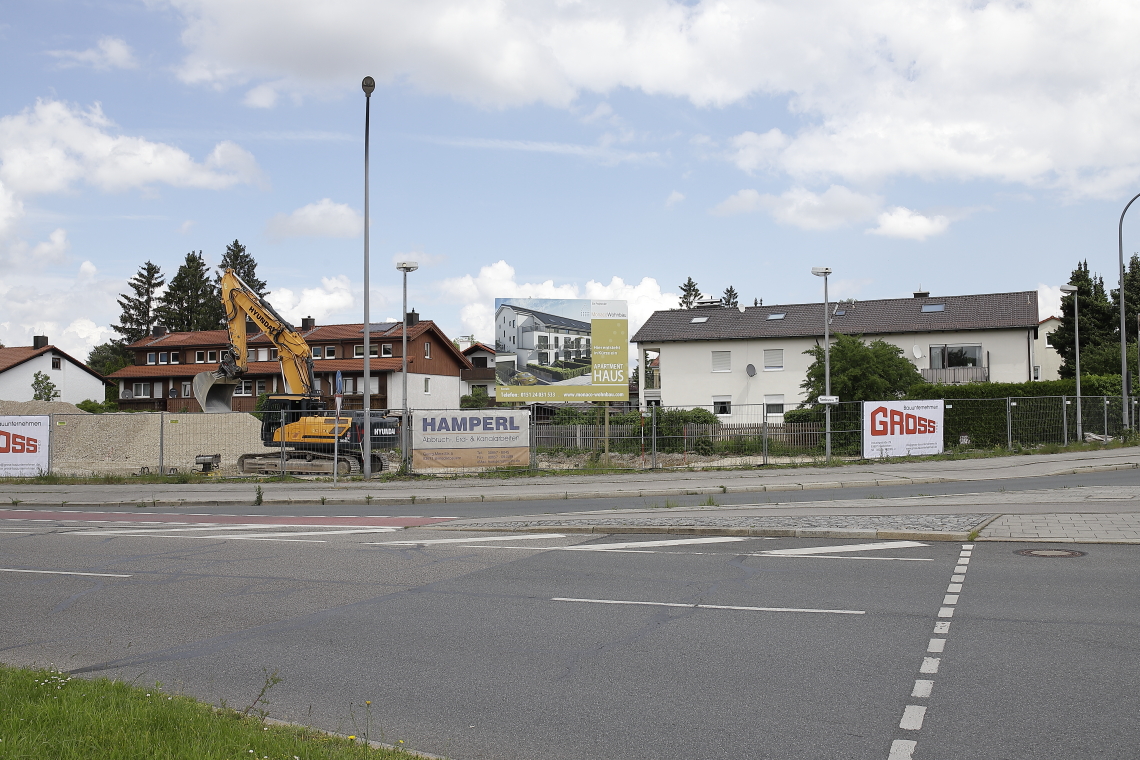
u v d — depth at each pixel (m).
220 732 4.99
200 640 7.82
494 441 26.20
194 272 96.56
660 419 29.80
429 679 6.55
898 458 27.98
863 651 6.96
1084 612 8.02
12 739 4.70
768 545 12.27
